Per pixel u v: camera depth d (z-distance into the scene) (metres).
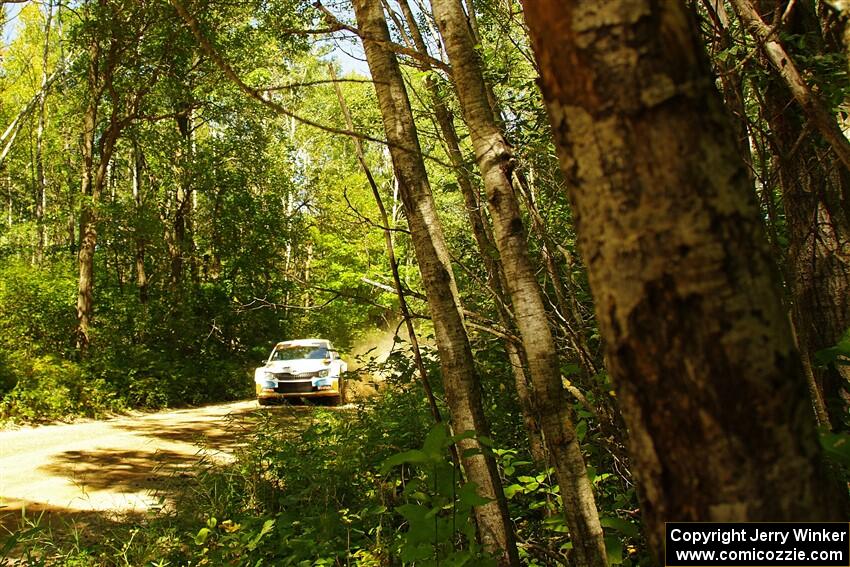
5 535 4.97
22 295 15.45
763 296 0.75
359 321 14.28
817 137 2.54
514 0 3.81
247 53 17.23
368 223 2.45
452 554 1.99
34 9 24.25
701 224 0.74
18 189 30.75
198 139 26.55
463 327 2.46
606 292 0.80
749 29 2.09
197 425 11.11
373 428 5.93
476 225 3.26
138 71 17.55
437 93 3.90
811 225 2.52
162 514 5.30
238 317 20.47
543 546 3.05
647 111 0.75
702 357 0.73
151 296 21.53
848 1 1.88
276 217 22.33
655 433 0.77
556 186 3.22
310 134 27.52
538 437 3.22
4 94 25.77
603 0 0.78
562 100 0.82
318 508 4.46
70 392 12.27
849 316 2.82
